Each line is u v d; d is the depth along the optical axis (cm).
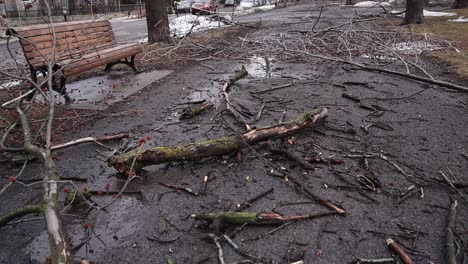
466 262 233
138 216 288
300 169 341
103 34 707
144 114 509
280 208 287
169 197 309
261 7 3228
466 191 306
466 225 266
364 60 809
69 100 567
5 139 402
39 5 2244
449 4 2598
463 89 502
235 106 518
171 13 2736
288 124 382
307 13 2216
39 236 270
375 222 270
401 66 742
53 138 408
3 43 1373
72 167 366
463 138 404
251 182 324
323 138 405
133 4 3497
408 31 1122
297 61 825
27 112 495
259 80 672
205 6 2172
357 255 239
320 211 282
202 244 255
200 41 1094
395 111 488
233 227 269
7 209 301
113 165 338
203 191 313
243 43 973
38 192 326
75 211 297
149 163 341
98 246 256
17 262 244
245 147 357
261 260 235
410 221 271
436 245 247
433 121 452
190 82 675
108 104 552
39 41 528
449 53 815
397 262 232
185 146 346
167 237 262
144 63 836
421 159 359
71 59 552
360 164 350
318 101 535
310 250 244
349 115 475
